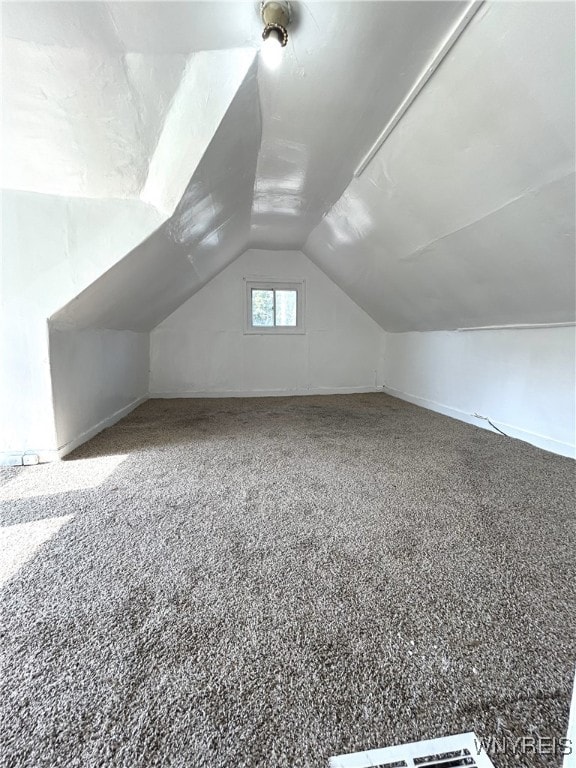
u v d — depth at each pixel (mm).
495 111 1163
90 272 1798
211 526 1334
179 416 3176
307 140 1661
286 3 953
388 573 1073
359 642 832
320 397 4199
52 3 896
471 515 1420
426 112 1333
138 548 1190
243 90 1239
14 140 1368
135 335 3449
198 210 1956
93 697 700
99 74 1117
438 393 3398
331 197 2359
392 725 658
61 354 2033
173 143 1422
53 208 1728
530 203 1410
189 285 3412
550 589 1006
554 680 741
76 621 883
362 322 4434
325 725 657
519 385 2453
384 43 1091
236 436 2549
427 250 2230
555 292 1818
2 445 1923
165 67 1137
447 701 700
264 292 4207
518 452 2193
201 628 868
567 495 1596
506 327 2496
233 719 665
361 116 1461
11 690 709
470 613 918
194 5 933
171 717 666
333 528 1325
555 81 981
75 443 2229
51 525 1331
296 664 775
